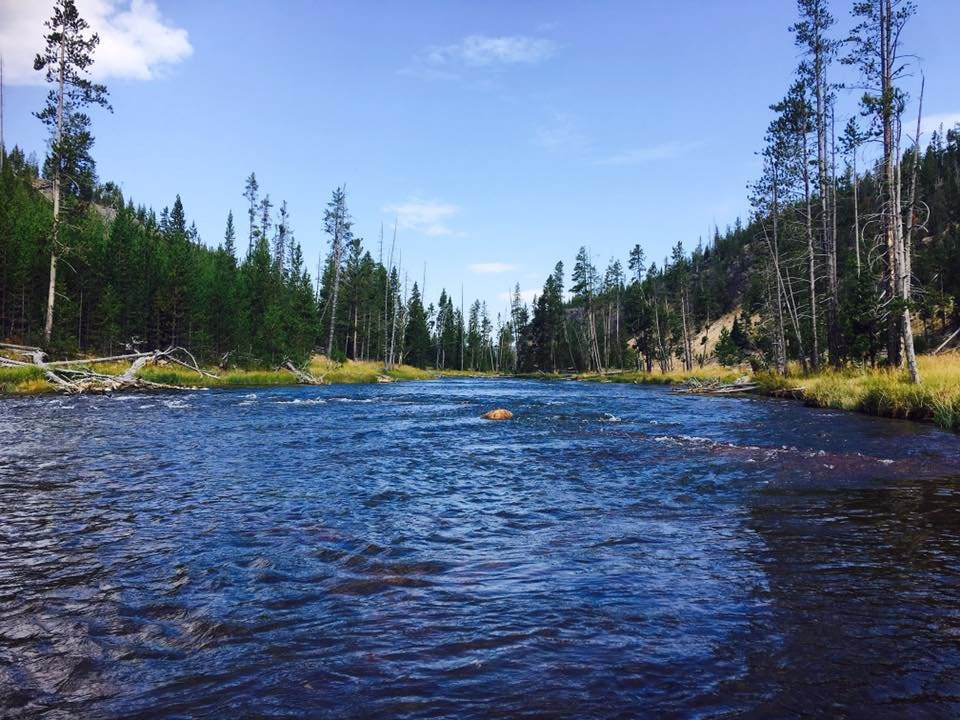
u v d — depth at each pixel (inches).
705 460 481.7
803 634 178.7
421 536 279.7
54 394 1087.6
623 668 157.6
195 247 2925.7
